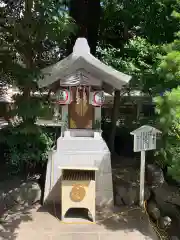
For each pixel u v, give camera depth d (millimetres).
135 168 6090
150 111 6906
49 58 6148
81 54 4859
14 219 4559
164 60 4273
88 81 4840
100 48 6938
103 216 4711
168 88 4469
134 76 5551
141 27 5902
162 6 5203
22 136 5457
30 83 5227
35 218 4602
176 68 4062
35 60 5852
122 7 6332
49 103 5809
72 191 4457
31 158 5379
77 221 4523
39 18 4746
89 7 6434
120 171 5918
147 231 4289
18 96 5523
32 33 5184
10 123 6172
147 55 5660
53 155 5117
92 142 5078
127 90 6582
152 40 5613
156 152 4895
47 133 5785
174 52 3980
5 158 6273
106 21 6828
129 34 6805
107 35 6988
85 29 6426
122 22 6574
